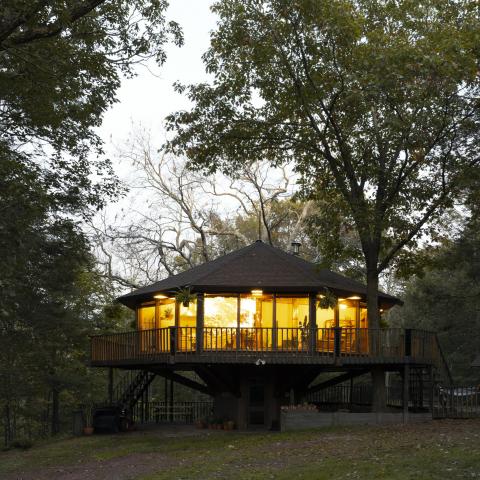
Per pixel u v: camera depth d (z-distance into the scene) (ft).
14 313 97.55
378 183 93.50
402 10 88.02
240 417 94.63
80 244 97.40
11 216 76.38
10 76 72.79
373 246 95.45
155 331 93.30
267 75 91.25
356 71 84.58
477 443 59.57
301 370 94.53
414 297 156.35
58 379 124.88
